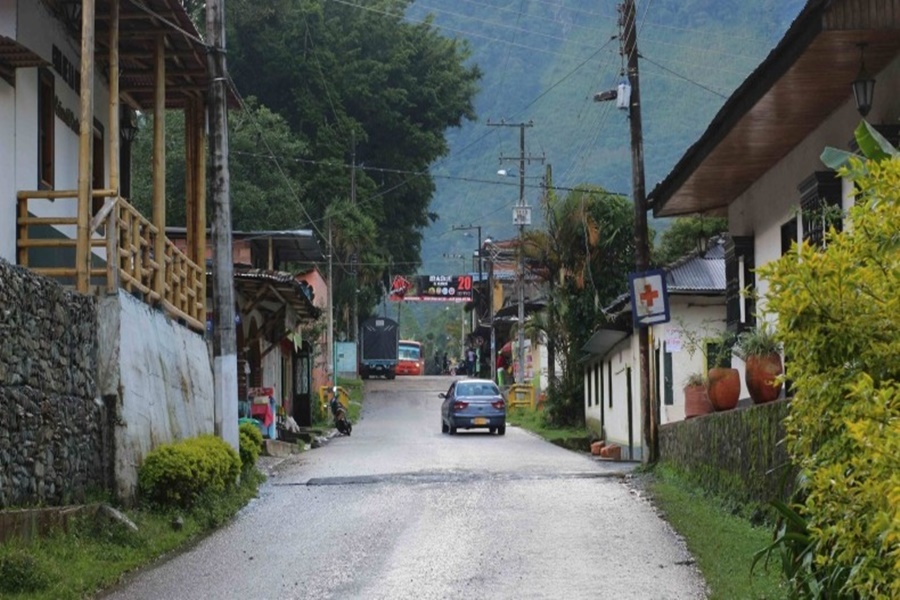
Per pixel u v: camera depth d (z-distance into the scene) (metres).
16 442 15.35
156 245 22.81
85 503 17.22
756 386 20.30
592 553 16.45
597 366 50.81
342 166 73.75
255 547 17.50
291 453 36.22
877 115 18.53
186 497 19.81
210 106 25.28
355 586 14.30
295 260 55.00
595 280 53.59
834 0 15.79
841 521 8.28
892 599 7.24
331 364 68.88
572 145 133.50
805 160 22.67
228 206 25.42
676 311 39.50
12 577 13.03
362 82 77.19
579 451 42.41
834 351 9.08
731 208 29.33
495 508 21.28
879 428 7.34
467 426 47.28
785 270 9.17
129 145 28.62
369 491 24.19
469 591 13.89
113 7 20.77
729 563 14.84
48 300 16.77
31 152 21.27
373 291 86.69
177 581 14.78
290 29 74.94
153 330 21.69
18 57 19.69
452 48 84.06
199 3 61.56
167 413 22.08
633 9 30.00
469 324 130.88
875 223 8.81
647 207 30.05
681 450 25.62
